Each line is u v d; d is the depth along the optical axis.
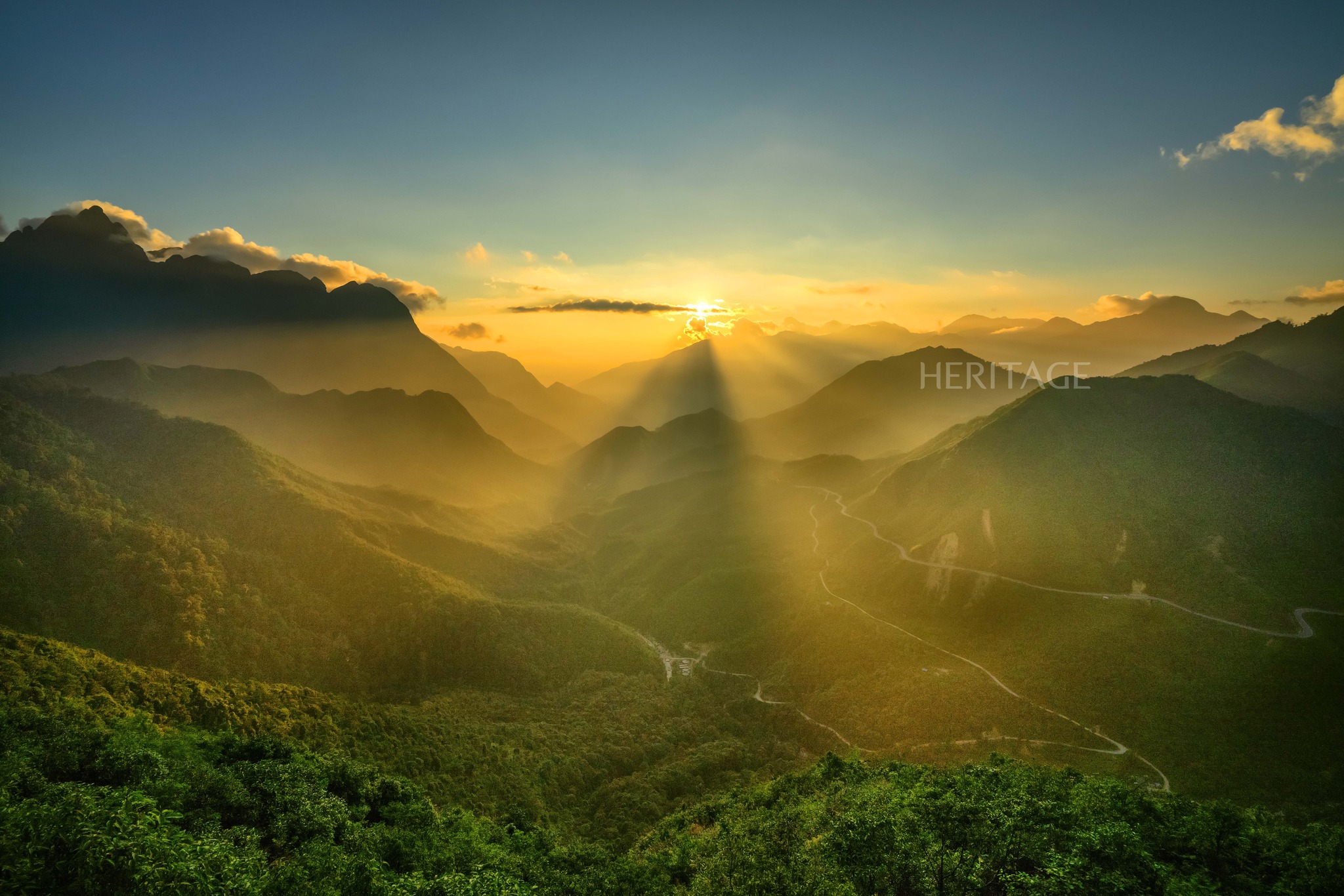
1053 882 31.47
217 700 74.31
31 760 38.44
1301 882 35.25
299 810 41.38
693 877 47.31
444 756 86.06
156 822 26.97
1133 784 64.12
